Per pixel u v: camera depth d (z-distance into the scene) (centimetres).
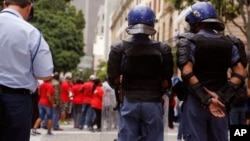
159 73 508
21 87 416
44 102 1414
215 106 451
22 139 425
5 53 412
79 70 5597
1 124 418
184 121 474
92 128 1630
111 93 1094
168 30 3669
